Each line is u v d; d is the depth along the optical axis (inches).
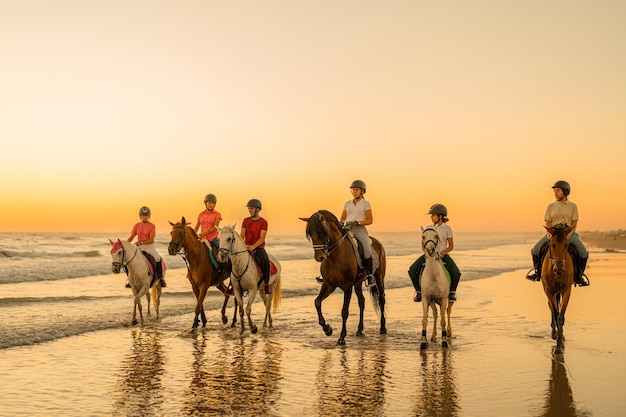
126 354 415.5
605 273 1184.2
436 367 372.2
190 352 423.2
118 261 515.5
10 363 384.8
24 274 1015.0
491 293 834.2
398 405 292.4
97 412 280.5
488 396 306.8
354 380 341.7
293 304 721.0
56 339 471.8
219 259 462.9
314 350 430.3
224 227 476.1
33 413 278.5
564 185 420.5
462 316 602.9
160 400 301.7
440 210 441.4
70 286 877.8
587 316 595.5
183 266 1344.7
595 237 5300.2
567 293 414.0
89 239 3447.3
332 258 444.1
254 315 618.2
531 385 327.3
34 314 589.6
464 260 1868.8
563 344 420.2
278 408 287.9
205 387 327.6
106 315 592.7
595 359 391.5
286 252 2223.2
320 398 305.4
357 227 469.1
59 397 306.2
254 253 496.4
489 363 381.7
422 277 429.4
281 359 399.5
